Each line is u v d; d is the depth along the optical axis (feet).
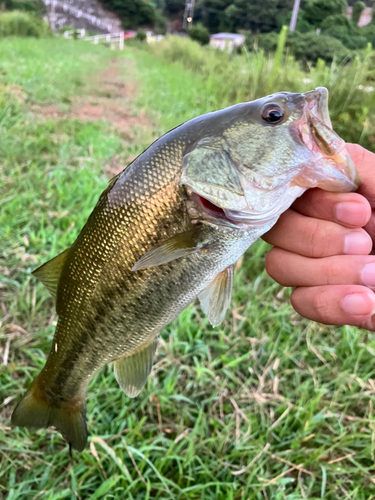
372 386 1.02
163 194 0.64
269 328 1.20
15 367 0.99
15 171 1.84
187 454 0.86
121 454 0.85
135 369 0.75
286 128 0.61
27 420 0.78
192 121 0.66
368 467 0.91
